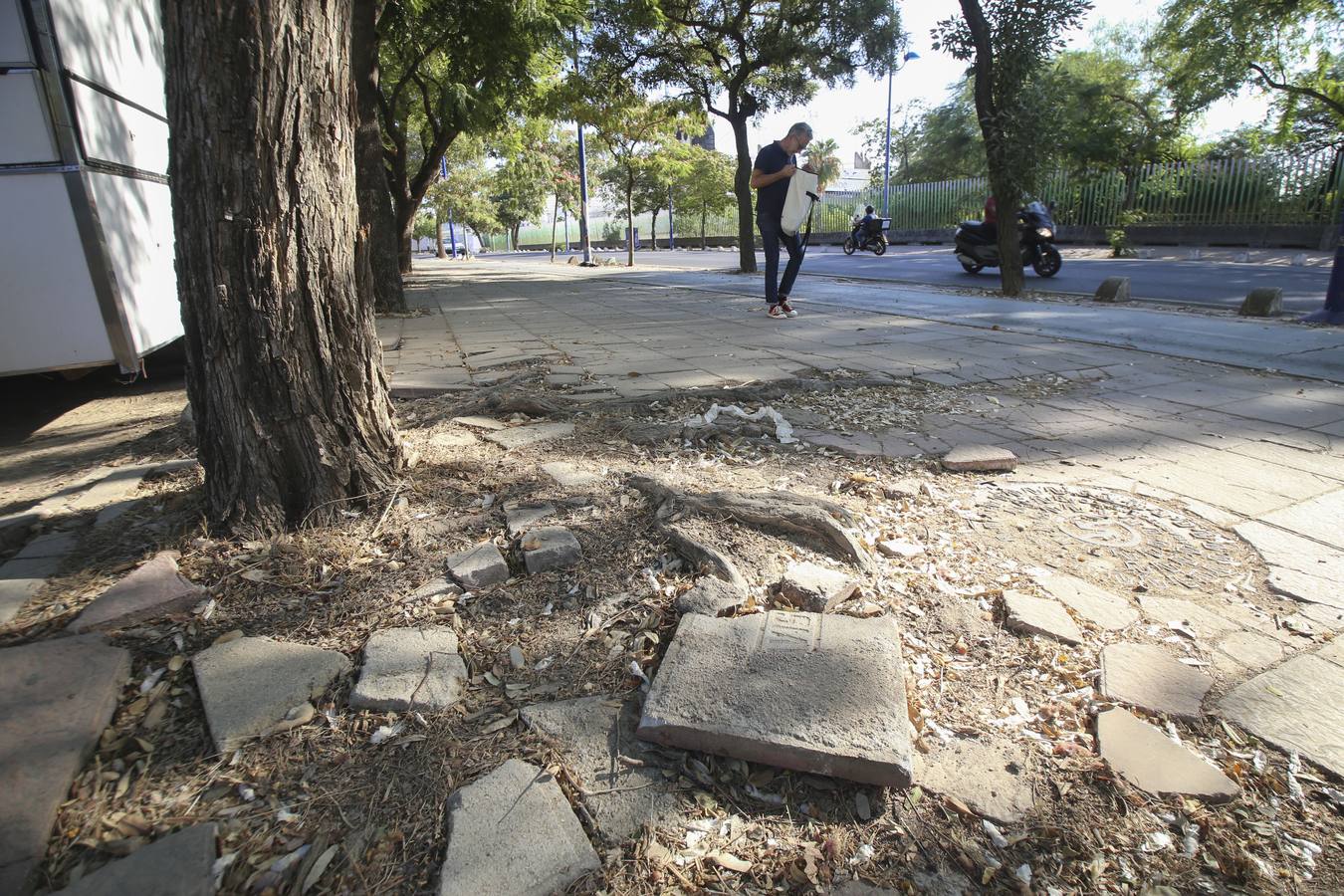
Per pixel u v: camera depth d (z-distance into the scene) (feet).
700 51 55.83
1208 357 20.93
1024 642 7.55
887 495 11.01
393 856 5.13
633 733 6.23
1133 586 8.68
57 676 6.66
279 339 9.06
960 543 9.63
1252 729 6.41
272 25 8.18
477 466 11.62
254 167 8.48
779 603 7.97
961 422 14.76
